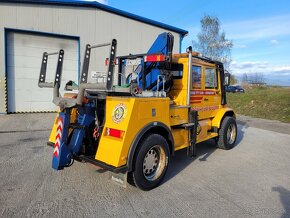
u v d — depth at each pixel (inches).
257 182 179.5
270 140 323.6
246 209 140.0
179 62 208.7
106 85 132.9
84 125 157.5
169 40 199.0
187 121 199.6
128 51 533.6
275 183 178.7
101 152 146.9
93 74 493.0
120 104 147.0
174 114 183.3
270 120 517.3
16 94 443.8
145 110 151.7
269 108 653.9
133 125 144.3
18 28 425.7
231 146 268.4
